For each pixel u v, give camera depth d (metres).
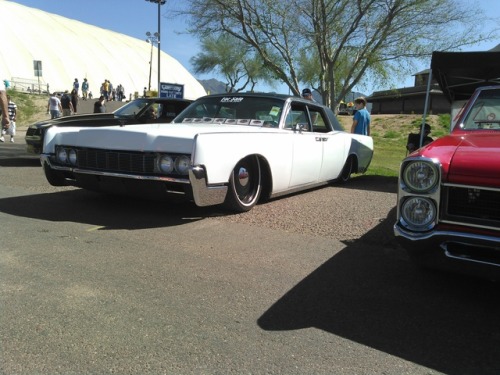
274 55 14.92
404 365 2.37
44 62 54.88
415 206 3.04
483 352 2.51
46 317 2.70
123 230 4.53
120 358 2.32
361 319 2.84
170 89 15.80
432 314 2.94
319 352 2.46
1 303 2.85
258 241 4.34
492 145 3.11
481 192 2.83
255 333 2.63
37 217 4.90
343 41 12.88
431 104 38.47
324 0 13.05
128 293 3.07
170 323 2.70
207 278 3.38
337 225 5.01
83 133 5.15
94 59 62.75
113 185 5.00
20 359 2.28
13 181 7.08
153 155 4.68
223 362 2.33
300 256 3.97
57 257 3.68
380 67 13.69
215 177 4.72
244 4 13.23
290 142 5.90
